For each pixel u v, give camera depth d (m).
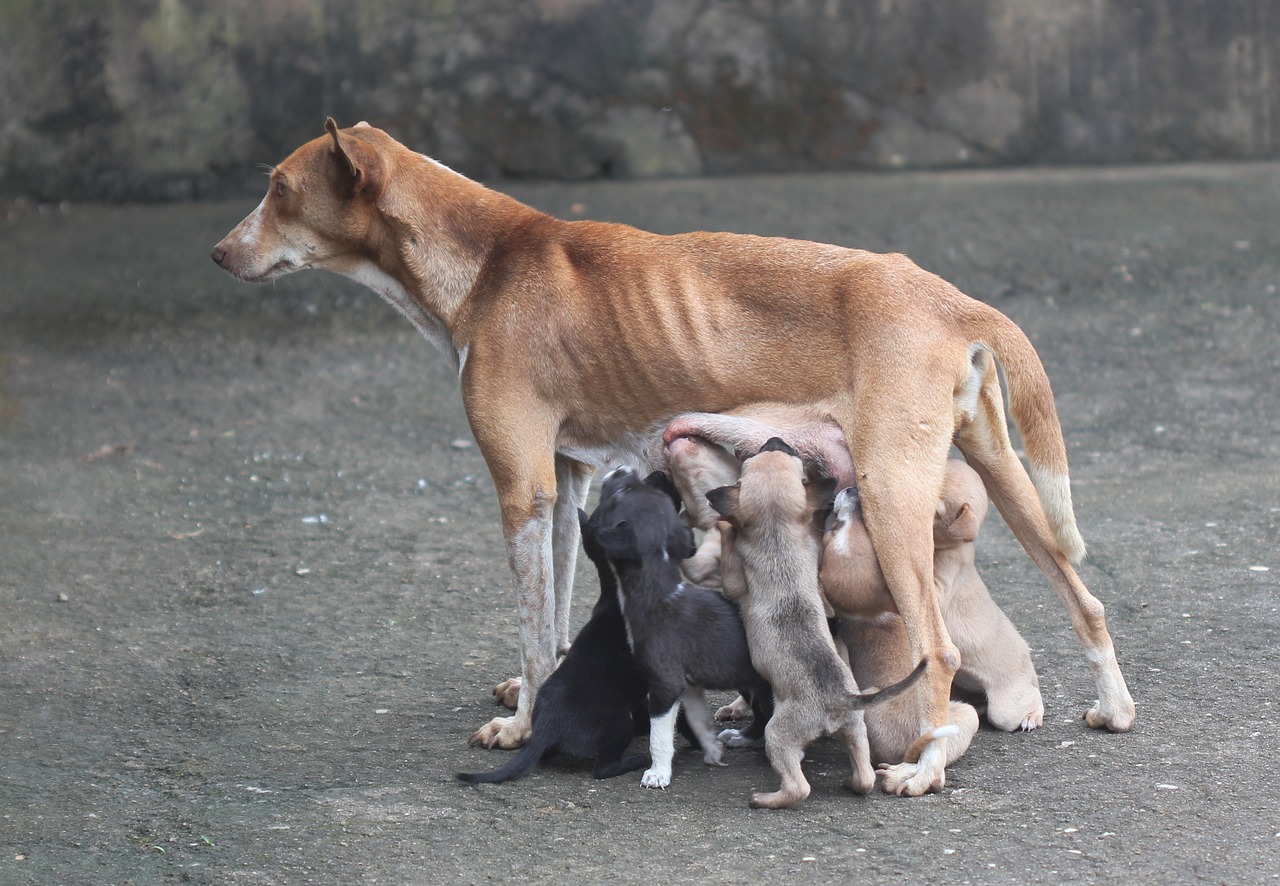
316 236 6.45
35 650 7.10
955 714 5.54
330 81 19.45
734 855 4.87
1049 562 5.75
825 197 17.80
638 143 19.58
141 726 6.23
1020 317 13.55
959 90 19.67
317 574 8.21
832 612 5.65
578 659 5.64
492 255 6.25
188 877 4.87
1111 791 5.21
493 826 5.18
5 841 5.16
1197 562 7.73
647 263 5.93
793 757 5.18
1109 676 5.73
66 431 11.24
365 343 13.84
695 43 19.50
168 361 13.30
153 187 19.55
